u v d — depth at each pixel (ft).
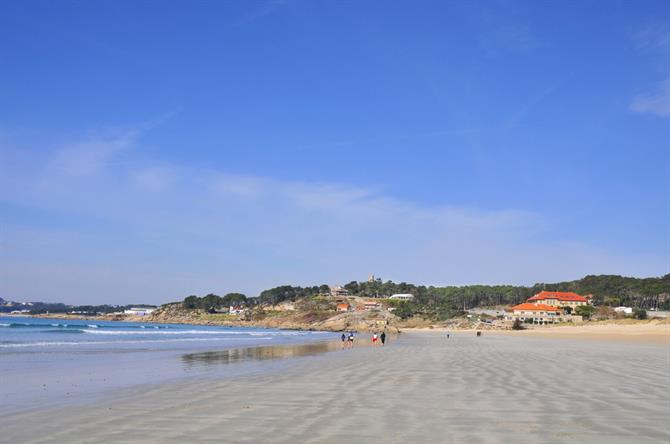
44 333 289.53
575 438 32.07
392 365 86.69
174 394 53.42
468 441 31.30
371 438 32.09
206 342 208.23
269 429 34.88
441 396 49.37
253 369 83.61
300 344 196.03
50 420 39.63
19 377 74.49
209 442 31.50
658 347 157.28
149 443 31.45
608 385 57.93
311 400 47.44
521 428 34.83
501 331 492.13
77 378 72.69
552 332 415.44
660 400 46.96
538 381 61.77
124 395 53.57
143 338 246.68
